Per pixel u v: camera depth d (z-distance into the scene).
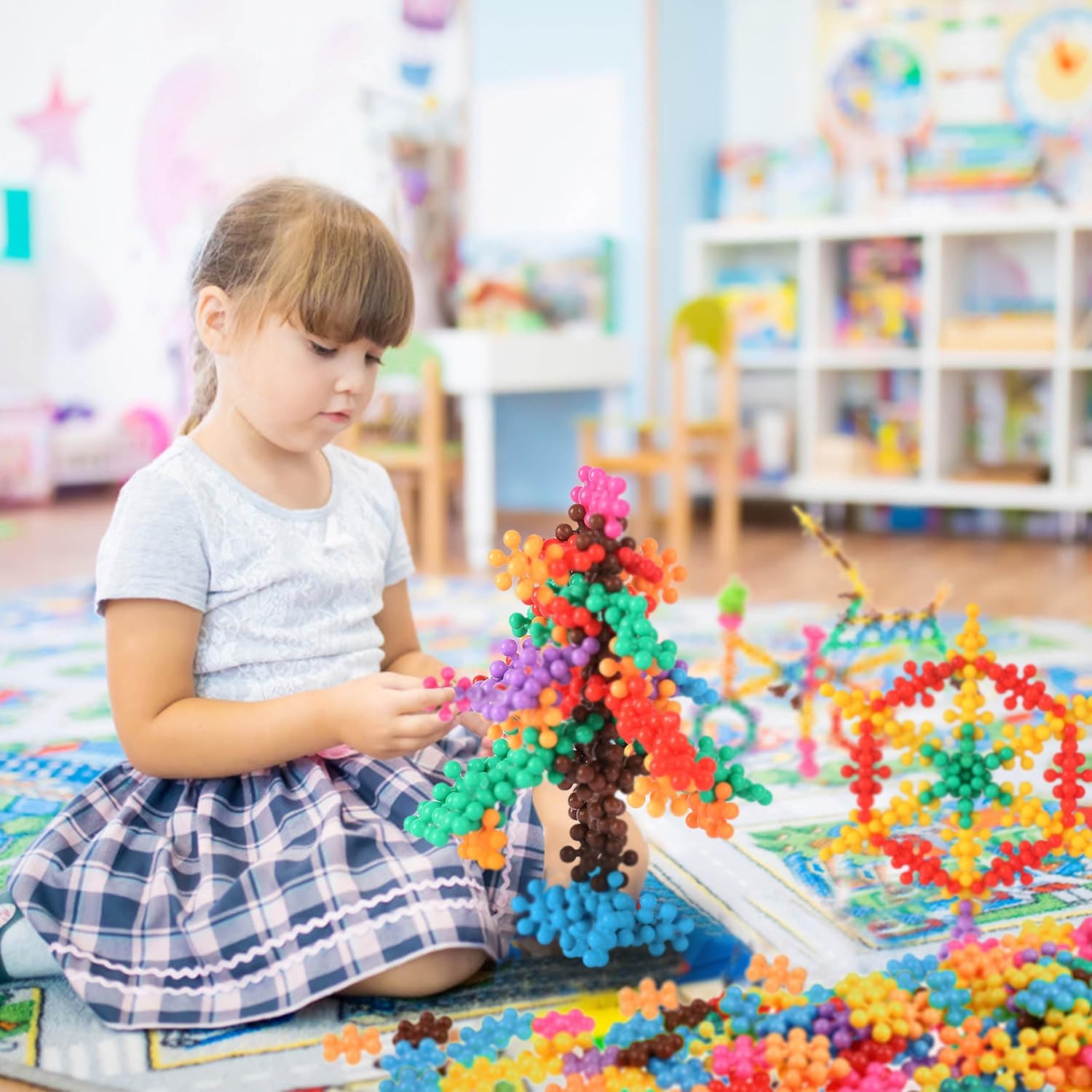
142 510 0.93
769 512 3.76
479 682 0.82
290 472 1.00
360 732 0.87
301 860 0.87
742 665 1.82
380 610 1.07
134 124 4.16
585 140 3.53
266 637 0.96
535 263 3.52
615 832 0.81
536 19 3.56
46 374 4.31
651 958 0.91
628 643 0.76
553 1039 0.75
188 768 0.92
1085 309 3.32
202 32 4.03
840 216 3.53
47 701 1.70
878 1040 0.73
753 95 3.78
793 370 3.73
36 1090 0.76
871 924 0.96
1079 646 1.97
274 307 0.89
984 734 0.96
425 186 3.79
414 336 2.93
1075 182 3.33
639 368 3.53
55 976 0.91
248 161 4.02
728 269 3.71
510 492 3.77
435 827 0.79
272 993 0.84
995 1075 0.74
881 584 2.61
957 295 3.45
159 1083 0.76
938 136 3.46
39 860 0.89
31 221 4.26
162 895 0.87
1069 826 0.93
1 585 2.65
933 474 3.33
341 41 3.85
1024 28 3.34
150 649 0.91
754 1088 0.70
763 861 1.09
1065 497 3.18
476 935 0.85
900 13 3.48
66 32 4.20
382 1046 0.80
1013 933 0.94
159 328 4.24
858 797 0.95
